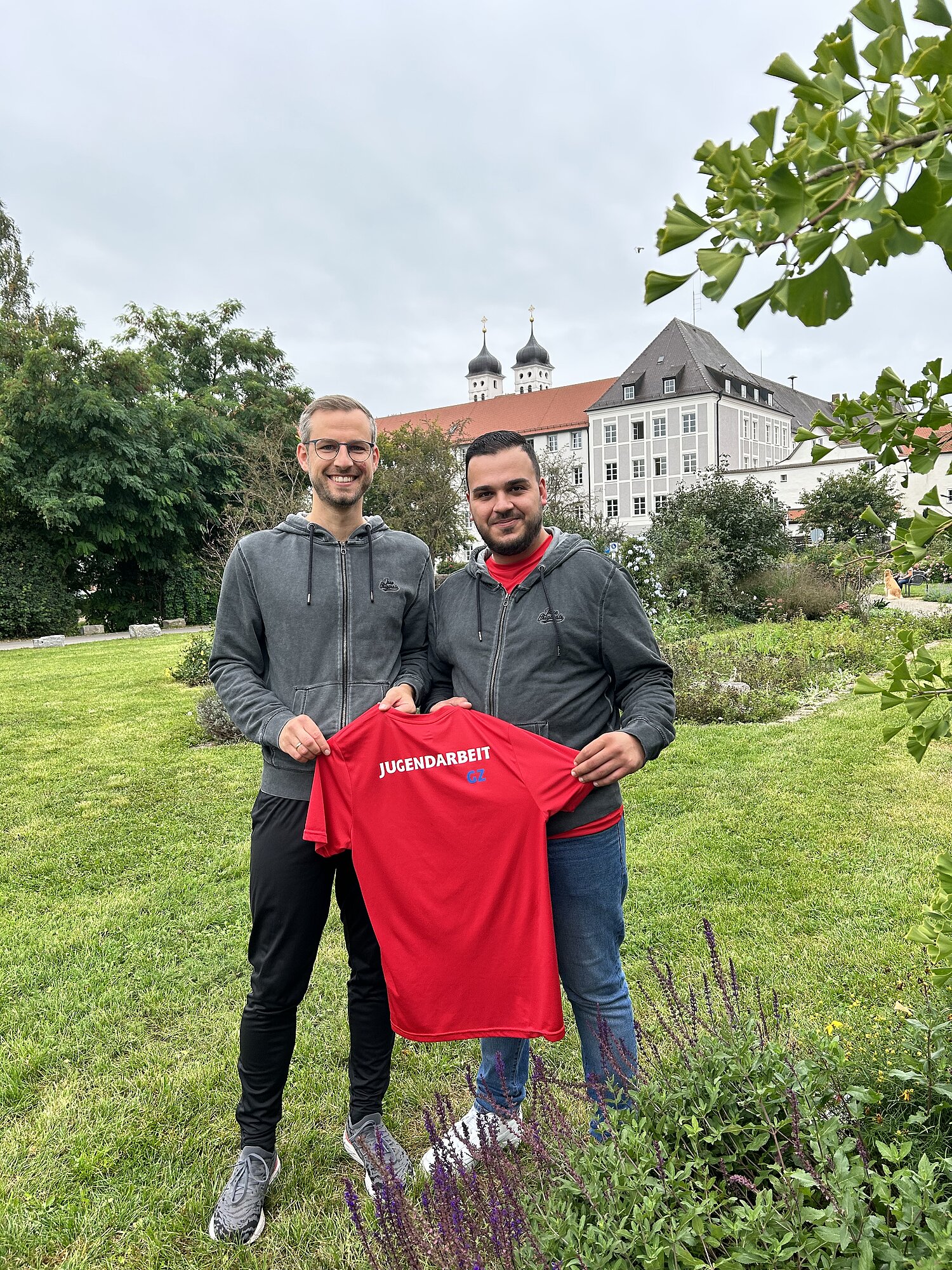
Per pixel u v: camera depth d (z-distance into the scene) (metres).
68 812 6.20
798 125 0.62
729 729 7.74
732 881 4.30
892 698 1.29
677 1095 1.77
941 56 0.58
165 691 11.66
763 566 17.78
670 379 57.72
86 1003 3.48
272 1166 2.39
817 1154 1.46
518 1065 2.38
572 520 20.56
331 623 2.41
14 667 15.30
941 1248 1.18
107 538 23.36
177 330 31.20
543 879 2.01
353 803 2.13
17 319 25.44
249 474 21.23
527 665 2.16
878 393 1.32
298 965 2.34
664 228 0.64
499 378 102.12
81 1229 2.29
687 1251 1.39
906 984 2.68
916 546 1.30
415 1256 1.51
